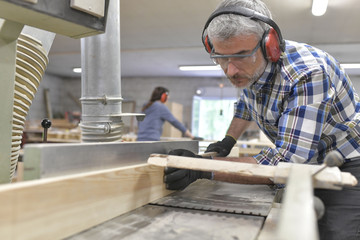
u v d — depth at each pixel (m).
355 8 3.60
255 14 0.91
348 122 1.06
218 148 1.30
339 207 0.95
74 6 0.73
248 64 0.96
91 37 1.18
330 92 0.93
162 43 5.32
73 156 0.67
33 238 0.53
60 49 5.89
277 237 0.31
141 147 0.90
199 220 0.75
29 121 6.46
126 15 4.05
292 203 0.41
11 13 0.68
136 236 0.63
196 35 4.82
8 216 0.49
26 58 0.96
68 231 0.61
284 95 0.99
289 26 4.27
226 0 0.97
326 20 4.00
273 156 0.95
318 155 1.06
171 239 0.62
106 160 0.77
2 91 0.74
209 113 8.39
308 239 0.30
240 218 0.77
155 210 0.82
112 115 1.21
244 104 1.41
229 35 0.90
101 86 1.19
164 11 3.89
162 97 3.47
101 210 0.70
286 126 0.93
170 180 0.93
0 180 0.75
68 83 9.37
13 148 0.99
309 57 0.98
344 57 5.68
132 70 7.79
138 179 0.83
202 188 1.17
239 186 1.23
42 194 0.54
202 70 7.37
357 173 1.02
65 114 8.69
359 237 0.90
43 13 0.68
